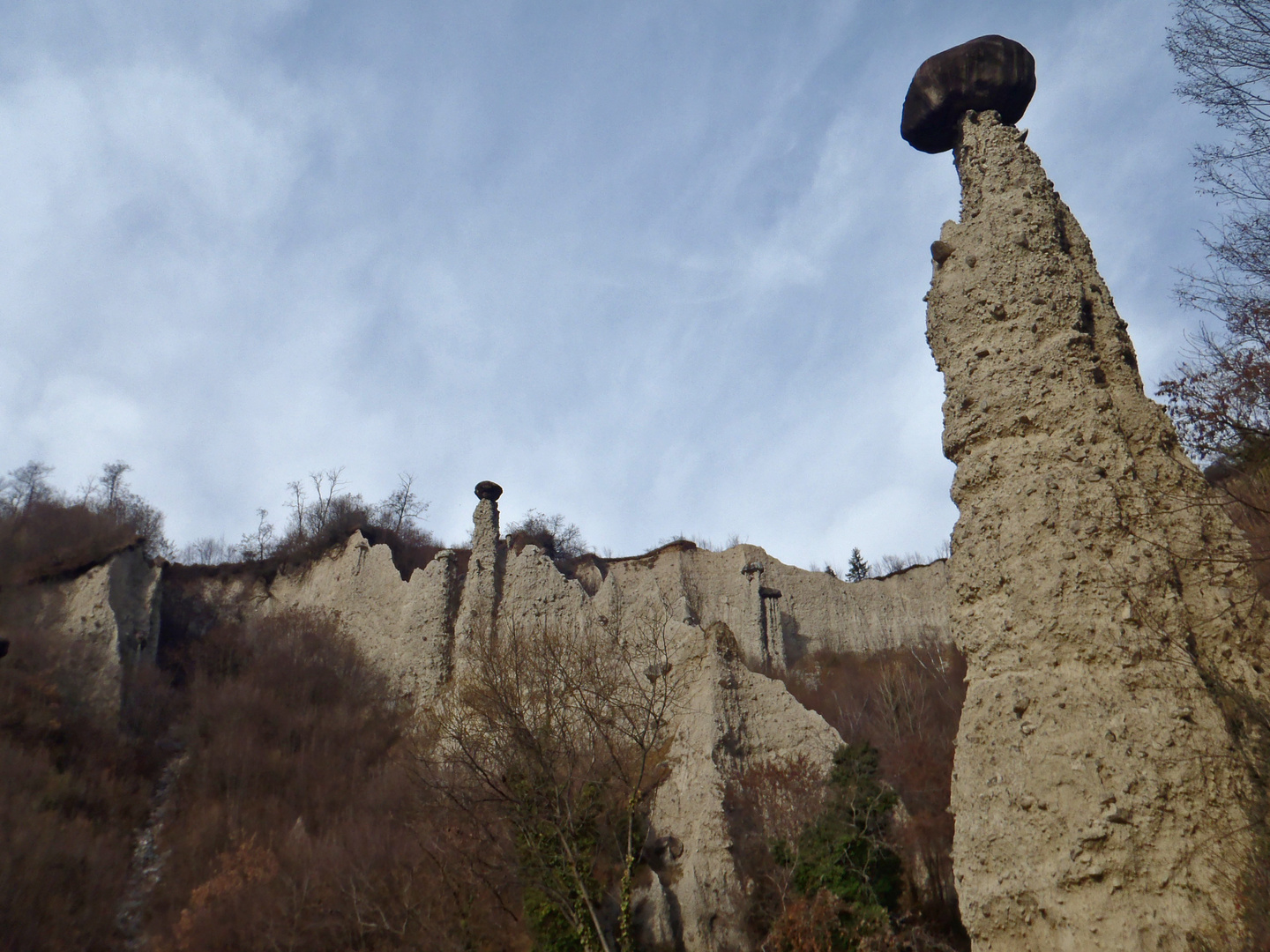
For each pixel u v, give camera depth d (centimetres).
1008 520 962
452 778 2209
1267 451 1171
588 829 1892
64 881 2542
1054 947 781
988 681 917
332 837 2541
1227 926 716
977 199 1184
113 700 3603
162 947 2320
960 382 1089
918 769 2372
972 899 854
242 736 3384
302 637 4166
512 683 2292
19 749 3039
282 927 2191
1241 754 788
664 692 2211
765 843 1894
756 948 1717
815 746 2167
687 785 2102
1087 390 991
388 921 2114
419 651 3828
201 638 4450
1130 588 868
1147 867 760
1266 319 1153
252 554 5500
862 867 1681
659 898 1864
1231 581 891
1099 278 1130
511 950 1991
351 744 3397
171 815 3081
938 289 1174
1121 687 828
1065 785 815
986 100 1234
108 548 4334
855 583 4778
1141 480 952
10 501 4772
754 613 4409
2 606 3862
